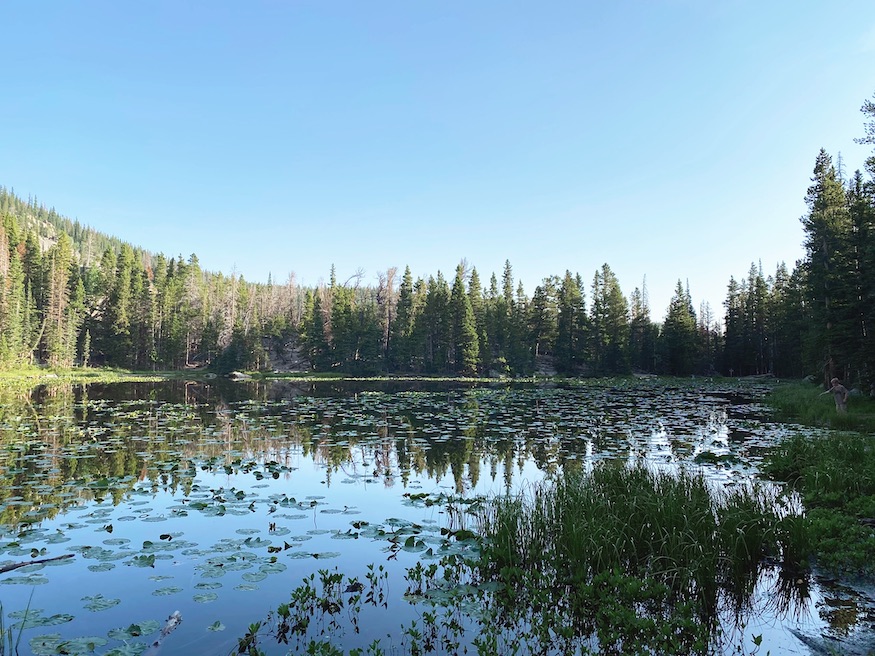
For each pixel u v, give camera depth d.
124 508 9.31
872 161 19.72
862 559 6.71
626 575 6.17
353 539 7.86
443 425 20.78
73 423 20.41
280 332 78.62
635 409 27.42
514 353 71.62
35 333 63.69
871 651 4.83
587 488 8.49
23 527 8.21
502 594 6.08
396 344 70.50
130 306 73.19
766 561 6.94
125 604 5.76
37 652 4.68
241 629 5.25
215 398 33.22
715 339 79.62
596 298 74.69
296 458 14.04
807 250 33.47
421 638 5.07
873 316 24.80
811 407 23.17
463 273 83.25
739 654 4.81
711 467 12.78
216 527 8.38
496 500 8.61
